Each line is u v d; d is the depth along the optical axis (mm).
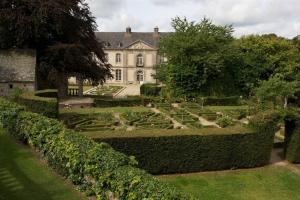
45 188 11461
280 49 50000
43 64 41125
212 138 15828
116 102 39344
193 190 14109
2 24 40250
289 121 17906
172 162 15398
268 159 17281
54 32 43250
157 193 7816
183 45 43969
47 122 14695
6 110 17531
